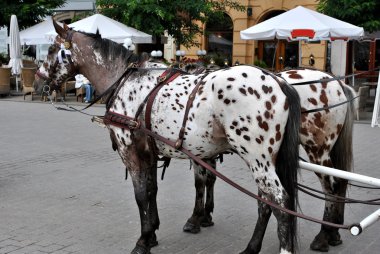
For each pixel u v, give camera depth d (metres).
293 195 4.28
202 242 5.46
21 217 6.22
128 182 7.86
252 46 21.77
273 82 4.27
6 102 18.41
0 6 20.05
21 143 10.88
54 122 13.81
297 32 12.98
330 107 4.98
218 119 4.31
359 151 10.19
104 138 11.54
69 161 9.26
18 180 7.95
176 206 6.70
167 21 18.14
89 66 5.35
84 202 6.84
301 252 5.19
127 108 4.84
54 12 23.19
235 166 8.94
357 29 13.03
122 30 15.36
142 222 4.99
